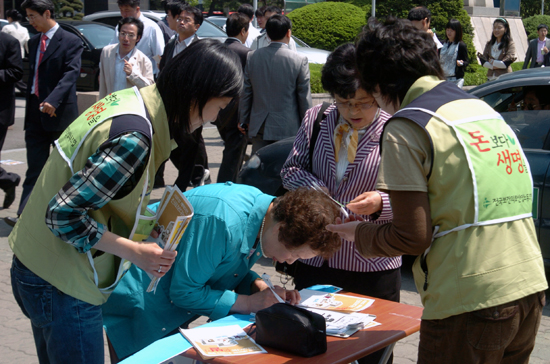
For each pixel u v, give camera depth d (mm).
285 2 25125
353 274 2723
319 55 14812
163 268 1963
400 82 1885
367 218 2596
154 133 1979
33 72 5602
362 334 2139
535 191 4152
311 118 2850
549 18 29250
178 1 6520
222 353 1931
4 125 6133
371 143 2625
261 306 2354
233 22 6695
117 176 1814
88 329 1999
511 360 1962
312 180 2729
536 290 1774
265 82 5578
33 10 5496
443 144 1738
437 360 1838
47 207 1842
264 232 2352
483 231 1742
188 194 2432
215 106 1994
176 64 1940
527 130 4355
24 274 1973
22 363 3309
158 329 2434
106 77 6191
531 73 4578
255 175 4902
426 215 1743
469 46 18531
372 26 1924
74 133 1923
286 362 1890
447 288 1767
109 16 15688
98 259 2027
